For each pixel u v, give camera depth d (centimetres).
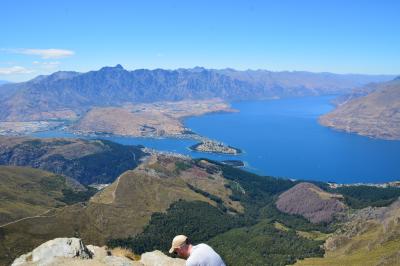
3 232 17712
